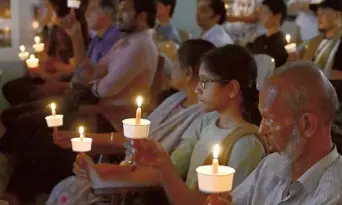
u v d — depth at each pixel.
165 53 7.58
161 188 3.87
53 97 6.61
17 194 5.54
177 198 3.44
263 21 8.14
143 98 5.92
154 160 3.45
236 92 3.74
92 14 6.48
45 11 7.86
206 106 3.82
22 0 8.32
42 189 5.60
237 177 3.58
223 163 3.64
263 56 4.98
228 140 3.68
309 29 9.22
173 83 4.53
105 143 4.92
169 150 4.43
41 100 6.54
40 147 5.86
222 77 3.73
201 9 7.98
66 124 5.75
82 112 5.80
